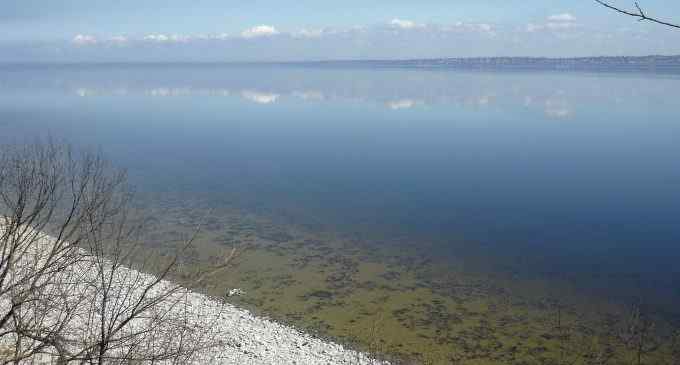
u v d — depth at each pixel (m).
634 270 20.73
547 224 27.05
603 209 29.88
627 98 125.62
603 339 15.23
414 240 24.42
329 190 34.81
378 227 26.41
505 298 18.20
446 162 45.84
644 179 37.22
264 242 23.55
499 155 49.31
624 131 65.56
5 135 57.34
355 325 15.96
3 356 7.11
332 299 17.78
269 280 19.09
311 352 13.83
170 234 23.33
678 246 23.36
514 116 86.81
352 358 13.73
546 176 39.00
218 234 24.31
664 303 17.75
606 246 23.64
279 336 14.56
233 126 75.25
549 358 14.26
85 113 90.00
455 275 20.28
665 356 14.14
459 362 14.09
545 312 17.14
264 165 44.41
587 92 153.12
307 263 21.11
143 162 44.16
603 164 43.72
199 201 30.73
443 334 15.57
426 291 18.70
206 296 16.00
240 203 30.66
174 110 101.00
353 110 103.12
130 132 65.50
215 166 43.47
